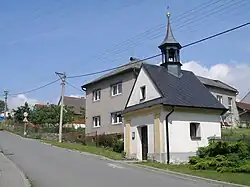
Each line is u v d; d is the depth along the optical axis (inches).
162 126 829.8
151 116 877.8
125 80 1348.4
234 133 1157.1
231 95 1696.6
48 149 1061.8
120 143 1063.0
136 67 1304.1
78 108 2723.9
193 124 877.8
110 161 812.6
